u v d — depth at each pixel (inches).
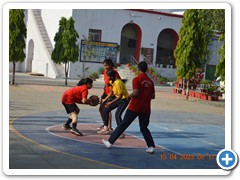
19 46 880.9
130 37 1434.5
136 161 308.2
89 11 1317.7
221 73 714.8
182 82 1043.3
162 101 822.5
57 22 1364.4
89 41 1323.8
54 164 281.7
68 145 344.8
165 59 1514.5
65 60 975.0
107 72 397.1
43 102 640.4
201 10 855.7
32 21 1482.5
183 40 860.6
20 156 295.7
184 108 733.3
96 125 462.0
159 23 1449.3
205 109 745.6
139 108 338.0
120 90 386.9
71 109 392.2
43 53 1379.2
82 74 1322.6
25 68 1499.8
